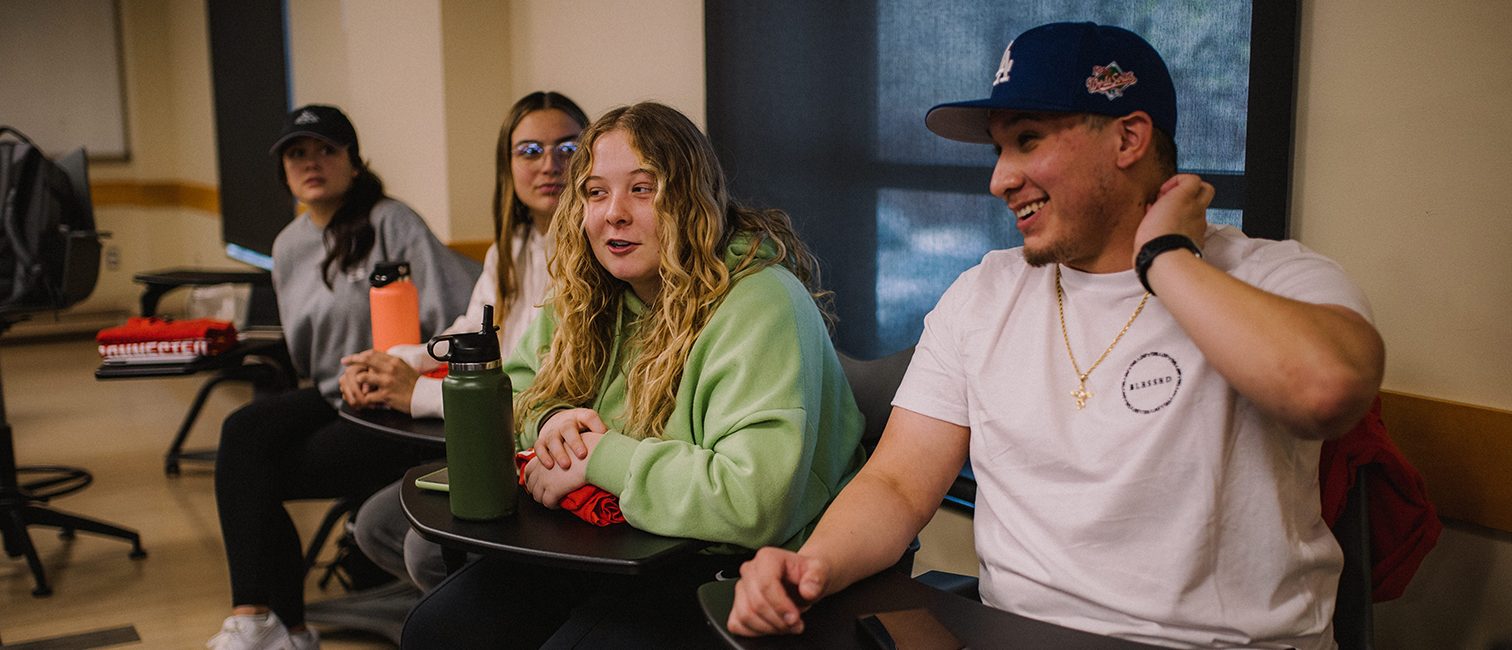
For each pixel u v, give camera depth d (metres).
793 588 1.20
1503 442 1.52
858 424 1.77
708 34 2.99
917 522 1.40
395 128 4.35
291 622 2.53
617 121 1.65
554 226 1.75
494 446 1.52
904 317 2.54
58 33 6.97
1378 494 1.35
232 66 6.02
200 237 7.04
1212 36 1.86
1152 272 1.17
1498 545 1.58
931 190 2.42
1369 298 1.68
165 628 2.83
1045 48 1.25
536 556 1.42
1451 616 1.64
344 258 2.77
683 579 1.62
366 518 2.47
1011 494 1.34
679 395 1.63
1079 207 1.26
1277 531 1.22
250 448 2.54
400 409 2.21
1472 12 1.52
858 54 2.56
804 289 1.67
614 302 1.77
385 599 2.75
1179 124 1.93
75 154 4.06
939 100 2.38
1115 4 2.01
